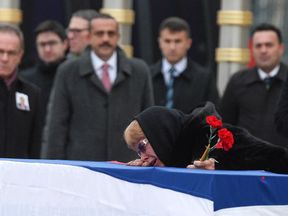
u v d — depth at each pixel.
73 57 14.09
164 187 6.86
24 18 17.80
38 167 6.86
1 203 6.84
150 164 7.39
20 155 10.88
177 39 13.30
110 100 11.70
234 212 6.98
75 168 6.85
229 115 12.62
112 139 11.64
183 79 13.36
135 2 17.80
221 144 7.29
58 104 11.72
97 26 11.80
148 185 6.86
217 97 13.38
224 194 6.96
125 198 6.85
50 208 6.84
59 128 11.66
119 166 7.05
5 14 16.80
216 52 16.86
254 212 7.06
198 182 6.89
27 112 10.90
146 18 17.77
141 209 6.85
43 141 12.77
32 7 17.83
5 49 10.66
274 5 19.09
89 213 6.84
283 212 7.16
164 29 13.38
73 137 11.69
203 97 13.31
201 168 7.30
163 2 17.73
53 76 13.92
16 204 6.84
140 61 11.98
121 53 11.90
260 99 12.42
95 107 11.69
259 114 12.40
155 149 7.34
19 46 10.76
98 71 11.80
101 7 17.86
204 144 7.50
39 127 11.07
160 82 13.41
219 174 6.93
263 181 7.09
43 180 6.85
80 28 14.11
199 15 17.47
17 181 6.85
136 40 17.84
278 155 7.75
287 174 7.64
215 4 17.41
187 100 13.29
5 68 10.68
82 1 17.84
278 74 12.45
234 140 7.77
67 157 11.69
